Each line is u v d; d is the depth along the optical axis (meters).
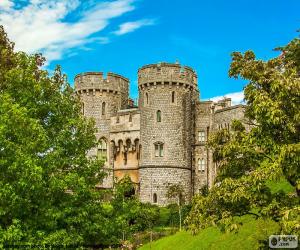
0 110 19.11
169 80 65.38
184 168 64.94
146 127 65.94
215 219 17.62
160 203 63.19
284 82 16.20
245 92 18.08
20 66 23.16
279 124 16.52
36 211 19.41
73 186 20.66
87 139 23.50
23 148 18.56
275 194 17.34
